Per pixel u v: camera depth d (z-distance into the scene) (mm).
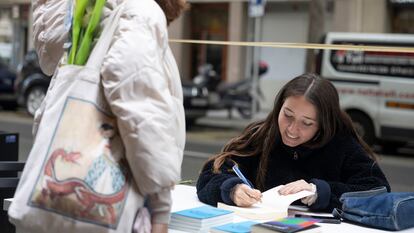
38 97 14828
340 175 3143
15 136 4578
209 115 16578
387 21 16938
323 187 2906
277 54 18844
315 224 2432
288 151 3176
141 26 2020
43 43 2377
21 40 21734
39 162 1993
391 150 11766
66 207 1933
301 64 18438
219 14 19922
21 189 2004
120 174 1980
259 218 2721
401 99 10836
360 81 11141
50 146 1985
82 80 2021
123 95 1959
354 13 16844
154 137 1946
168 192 2068
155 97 1981
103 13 2111
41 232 1976
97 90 2012
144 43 1998
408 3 16844
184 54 20047
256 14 13859
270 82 18859
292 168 3193
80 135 1967
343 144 3139
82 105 1995
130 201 1984
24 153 9148
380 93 10992
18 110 16969
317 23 13320
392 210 2621
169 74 2131
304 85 2945
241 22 19125
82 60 2086
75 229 1937
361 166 3086
